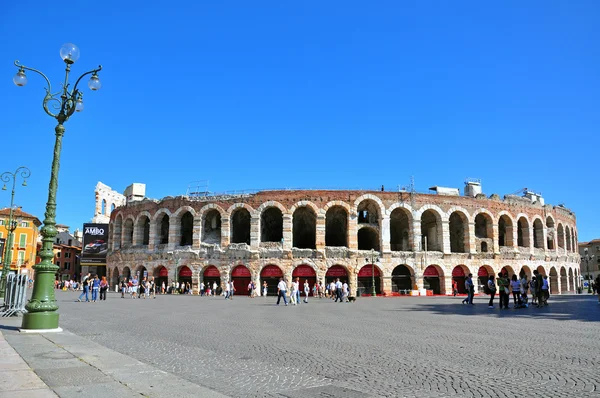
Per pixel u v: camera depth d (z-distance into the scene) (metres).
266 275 58.44
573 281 78.62
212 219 67.06
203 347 14.13
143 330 18.89
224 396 8.24
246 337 16.53
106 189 99.25
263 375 10.15
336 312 29.33
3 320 20.69
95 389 8.48
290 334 17.39
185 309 32.44
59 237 119.44
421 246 62.12
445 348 13.62
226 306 36.34
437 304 37.50
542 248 70.75
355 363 11.45
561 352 12.66
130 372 10.02
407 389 8.82
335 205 59.66
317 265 57.78
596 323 20.45
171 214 63.88
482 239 63.69
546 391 8.49
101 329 19.20
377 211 61.06
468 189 69.88
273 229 67.88
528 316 24.42
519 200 68.50
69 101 18.42
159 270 64.62
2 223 93.31
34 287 17.44
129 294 60.81
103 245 81.38
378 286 59.66
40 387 8.53
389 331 18.17
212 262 59.94
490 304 32.88
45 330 16.81
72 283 83.44
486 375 9.90
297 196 59.56
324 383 9.40
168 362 11.64
